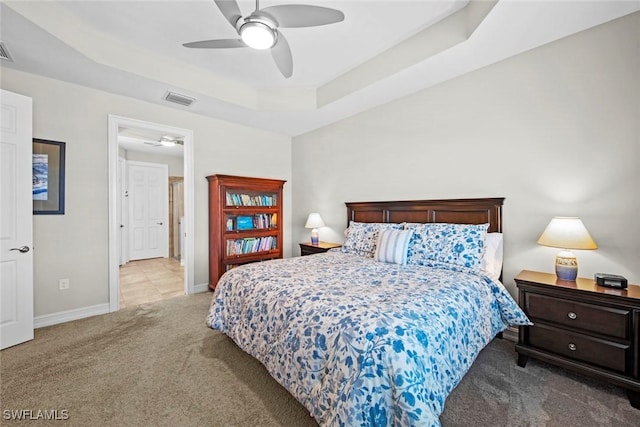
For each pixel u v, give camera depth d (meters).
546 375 1.82
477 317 1.73
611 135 1.92
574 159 2.06
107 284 3.01
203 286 3.82
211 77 3.12
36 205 2.60
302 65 2.93
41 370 1.89
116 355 2.10
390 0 2.00
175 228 6.62
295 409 1.54
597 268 1.98
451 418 1.44
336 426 1.12
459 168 2.70
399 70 2.55
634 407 1.52
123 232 5.72
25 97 2.32
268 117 3.82
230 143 4.07
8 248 2.22
